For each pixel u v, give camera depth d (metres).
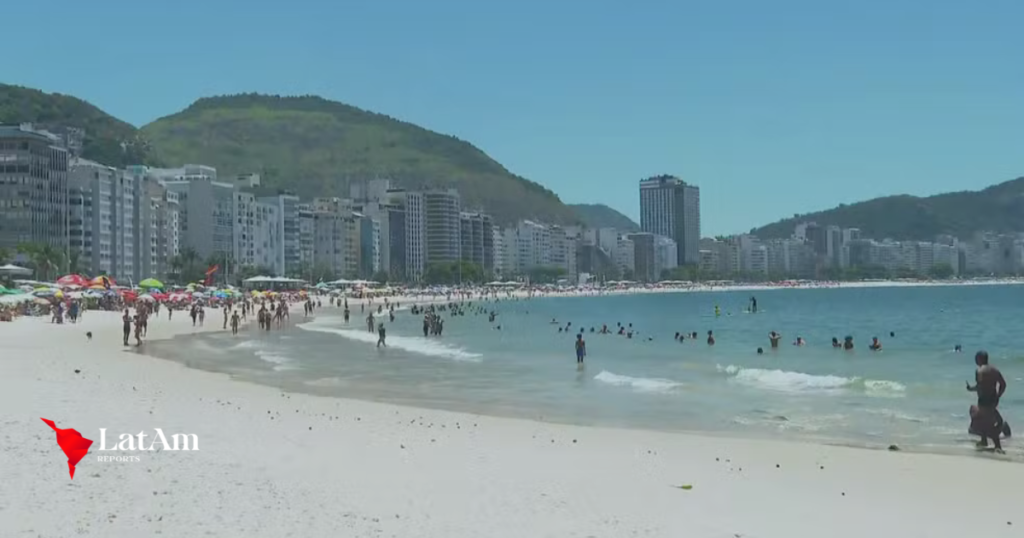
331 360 51.94
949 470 19.78
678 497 16.73
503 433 24.80
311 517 14.18
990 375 22.95
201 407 27.30
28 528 12.81
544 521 14.52
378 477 17.64
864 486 18.08
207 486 15.99
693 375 43.44
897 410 30.53
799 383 39.44
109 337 66.81
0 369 36.81
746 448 22.61
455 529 13.84
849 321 114.88
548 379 41.75
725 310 167.00
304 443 21.28
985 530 14.83
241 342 67.56
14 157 186.38
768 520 15.16
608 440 23.78
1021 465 20.38
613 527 14.28
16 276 157.00
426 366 48.75
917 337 79.88
